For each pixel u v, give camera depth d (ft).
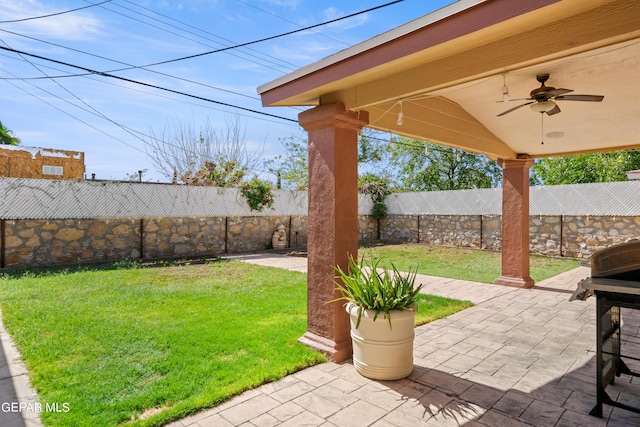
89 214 27.50
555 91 10.43
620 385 9.26
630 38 6.23
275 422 7.31
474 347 11.75
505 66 7.38
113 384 8.62
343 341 10.81
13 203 24.43
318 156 11.27
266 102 12.01
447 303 17.06
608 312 8.56
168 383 8.74
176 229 32.17
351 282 9.80
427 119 14.03
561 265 28.58
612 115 14.78
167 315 14.35
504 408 7.98
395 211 45.80
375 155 65.77
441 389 8.84
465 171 59.16
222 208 34.94
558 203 32.32
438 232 41.75
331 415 7.61
